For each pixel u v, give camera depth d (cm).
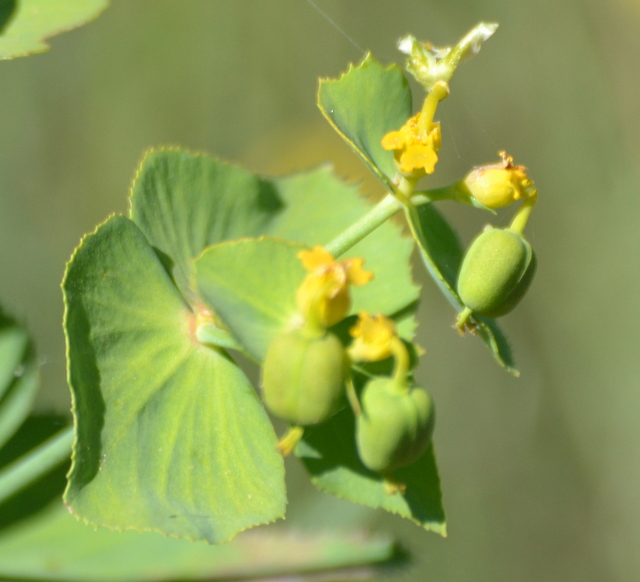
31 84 35
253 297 17
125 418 17
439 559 34
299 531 18
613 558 36
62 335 33
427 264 17
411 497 17
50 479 18
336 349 16
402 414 16
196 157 18
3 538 18
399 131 17
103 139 36
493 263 17
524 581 36
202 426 17
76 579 18
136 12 36
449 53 17
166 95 36
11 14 17
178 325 17
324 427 17
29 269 34
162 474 17
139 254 17
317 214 18
